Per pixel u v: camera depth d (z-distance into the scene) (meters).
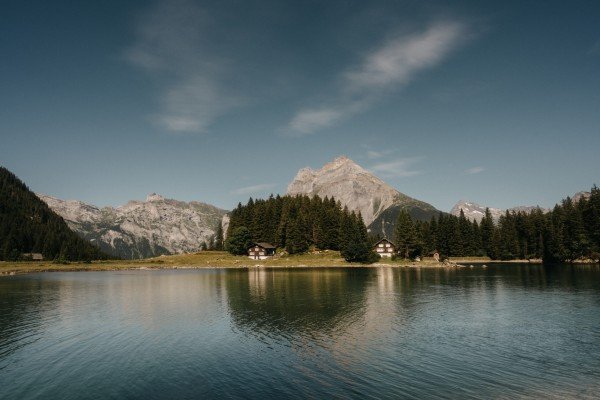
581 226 164.62
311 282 93.44
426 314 49.38
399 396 23.66
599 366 28.77
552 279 94.50
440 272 125.44
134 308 56.88
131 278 115.69
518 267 146.38
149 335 40.06
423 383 25.70
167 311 53.97
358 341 36.38
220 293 73.38
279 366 29.56
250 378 27.12
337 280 98.00
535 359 30.45
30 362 31.66
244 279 105.25
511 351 32.56
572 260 167.12
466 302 59.00
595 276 101.69
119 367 30.05
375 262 176.12
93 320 48.22
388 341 36.19
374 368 28.72
